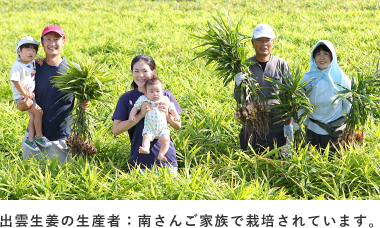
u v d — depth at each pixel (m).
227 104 6.14
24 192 3.68
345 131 4.34
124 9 18.56
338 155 4.32
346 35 10.33
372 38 9.77
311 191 3.89
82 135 4.36
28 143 4.42
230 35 4.34
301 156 4.05
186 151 4.68
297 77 4.21
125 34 11.58
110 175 4.06
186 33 11.31
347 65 7.77
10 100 6.76
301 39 10.30
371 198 3.57
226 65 4.29
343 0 17.14
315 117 4.41
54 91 4.34
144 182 3.64
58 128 4.48
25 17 15.51
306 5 17.03
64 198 3.63
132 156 3.99
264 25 4.29
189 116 5.83
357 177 3.84
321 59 4.27
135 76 3.90
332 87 4.27
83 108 4.33
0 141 5.16
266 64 4.46
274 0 18.12
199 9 18.12
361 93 4.21
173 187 3.54
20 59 4.21
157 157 3.88
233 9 17.17
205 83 7.10
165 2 19.91
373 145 4.36
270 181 4.19
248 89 4.29
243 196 3.42
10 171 3.93
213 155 4.80
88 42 10.65
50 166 4.14
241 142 4.68
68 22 13.91
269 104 4.39
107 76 4.60
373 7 15.55
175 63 8.48
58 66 4.39
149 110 3.79
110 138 5.18
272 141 4.55
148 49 9.66
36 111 4.31
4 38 11.55
